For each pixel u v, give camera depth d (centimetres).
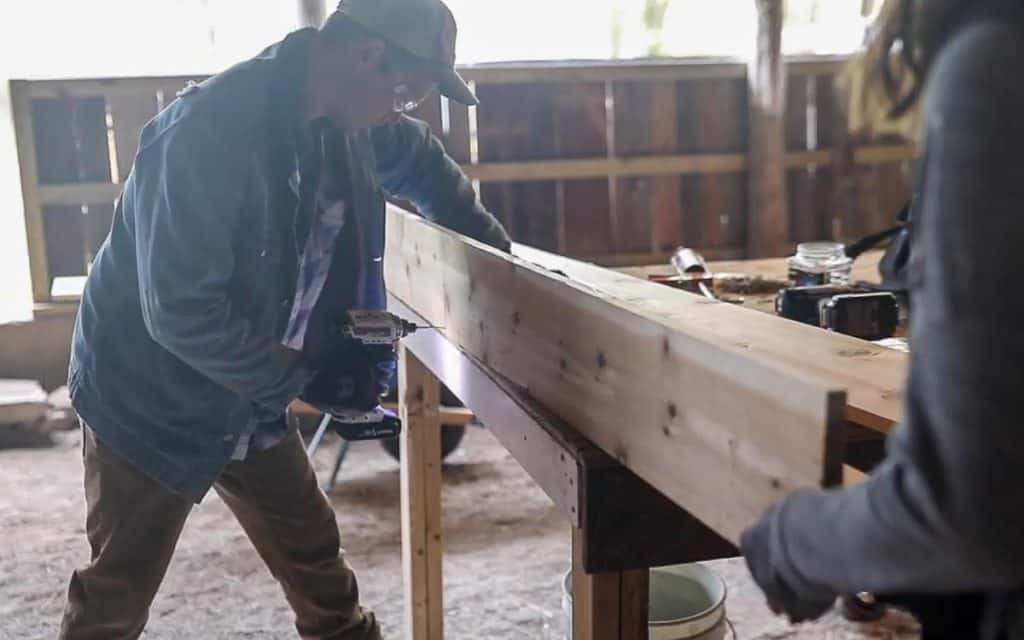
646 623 138
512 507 379
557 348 144
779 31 503
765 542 89
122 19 573
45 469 423
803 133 532
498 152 502
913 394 75
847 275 267
